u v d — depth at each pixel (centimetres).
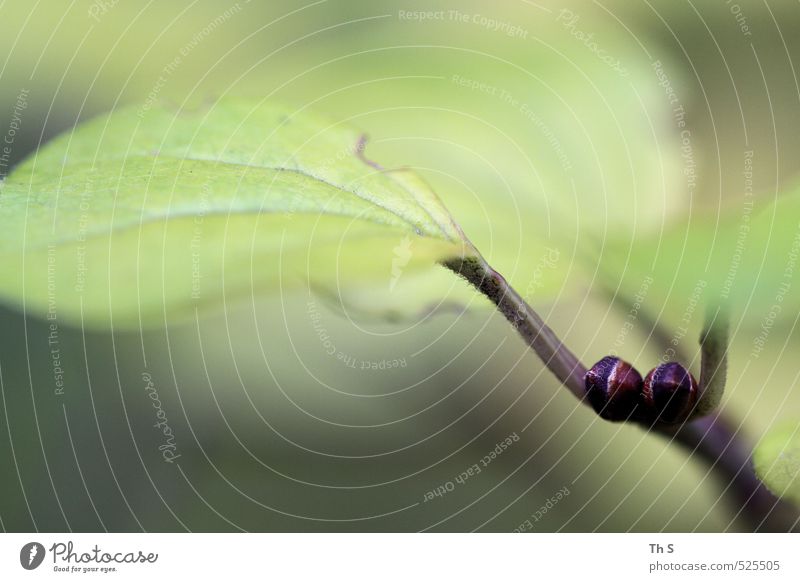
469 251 20
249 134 20
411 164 21
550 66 21
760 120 21
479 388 22
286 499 23
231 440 23
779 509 20
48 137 21
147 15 22
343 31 21
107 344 22
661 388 19
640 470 22
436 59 21
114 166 19
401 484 23
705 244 19
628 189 20
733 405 20
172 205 19
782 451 20
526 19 21
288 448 23
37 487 22
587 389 19
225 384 22
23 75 22
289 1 21
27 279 19
